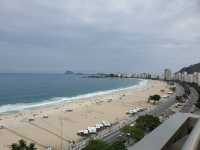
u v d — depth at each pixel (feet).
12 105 451.53
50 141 213.25
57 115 328.29
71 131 245.24
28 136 227.40
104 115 330.13
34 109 392.68
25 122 286.05
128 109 377.50
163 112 324.39
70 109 376.48
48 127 262.47
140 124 203.51
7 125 269.85
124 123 256.32
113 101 473.67
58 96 613.93
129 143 175.94
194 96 492.54
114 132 217.36
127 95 579.48
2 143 203.31
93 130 235.40
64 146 197.26
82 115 328.29
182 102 411.75
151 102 449.89
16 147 150.30
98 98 536.83
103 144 156.04
